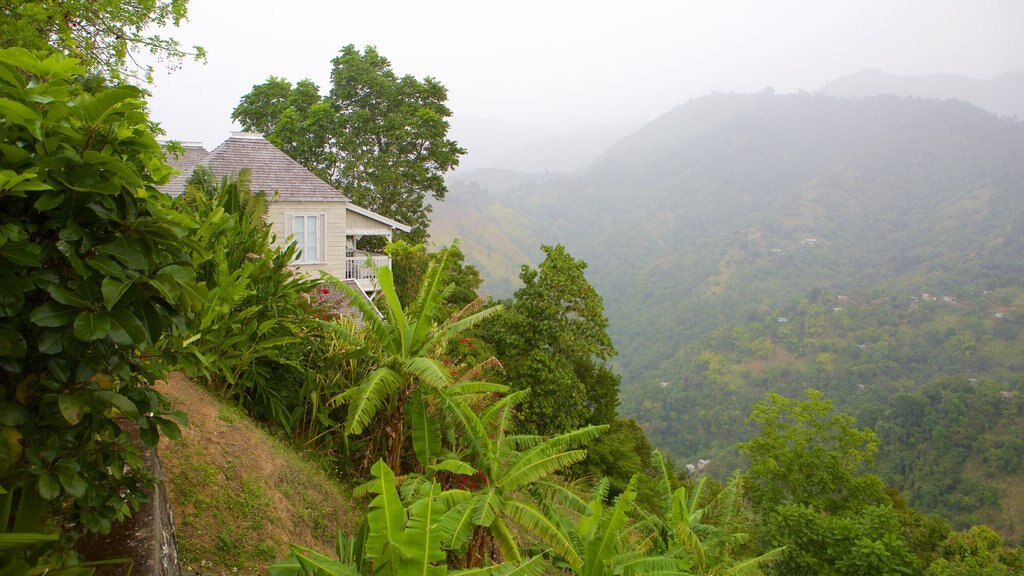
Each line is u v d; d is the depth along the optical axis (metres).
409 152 36.31
